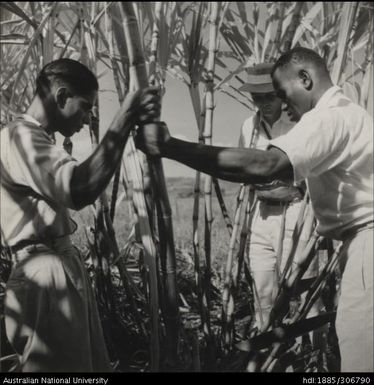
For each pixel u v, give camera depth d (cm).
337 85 193
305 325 195
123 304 295
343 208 176
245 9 221
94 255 266
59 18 229
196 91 208
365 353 171
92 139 225
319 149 162
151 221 215
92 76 178
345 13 190
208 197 226
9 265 309
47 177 158
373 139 169
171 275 192
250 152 161
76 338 173
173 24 194
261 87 243
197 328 293
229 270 230
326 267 219
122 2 156
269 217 276
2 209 170
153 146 162
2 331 227
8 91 264
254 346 195
